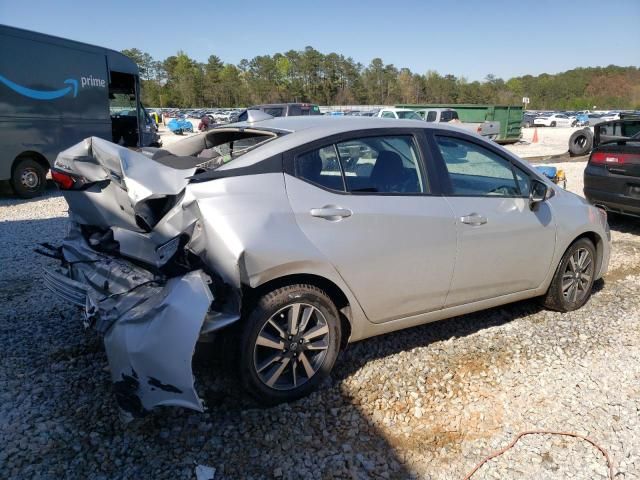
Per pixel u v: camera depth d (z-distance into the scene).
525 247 4.05
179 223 2.74
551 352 3.88
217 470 2.57
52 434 2.76
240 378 2.93
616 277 5.71
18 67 10.30
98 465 2.56
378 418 3.04
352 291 3.21
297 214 2.97
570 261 4.51
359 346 3.87
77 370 3.40
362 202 3.22
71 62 11.25
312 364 3.20
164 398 2.54
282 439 2.82
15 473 2.48
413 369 3.57
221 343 2.95
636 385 3.48
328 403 3.16
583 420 3.09
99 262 3.23
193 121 50.84
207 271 2.75
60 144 11.18
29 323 4.11
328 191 3.14
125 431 2.81
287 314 3.04
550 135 36.72
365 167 3.36
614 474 2.65
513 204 3.98
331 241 3.05
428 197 3.53
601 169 7.47
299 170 3.10
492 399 3.27
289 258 2.87
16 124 10.38
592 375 3.58
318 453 2.73
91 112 11.73
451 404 3.20
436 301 3.67
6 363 3.46
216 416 2.98
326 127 3.35
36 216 8.78
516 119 28.34
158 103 100.88
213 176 2.87
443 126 3.84
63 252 3.57
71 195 3.28
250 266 2.75
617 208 7.40
